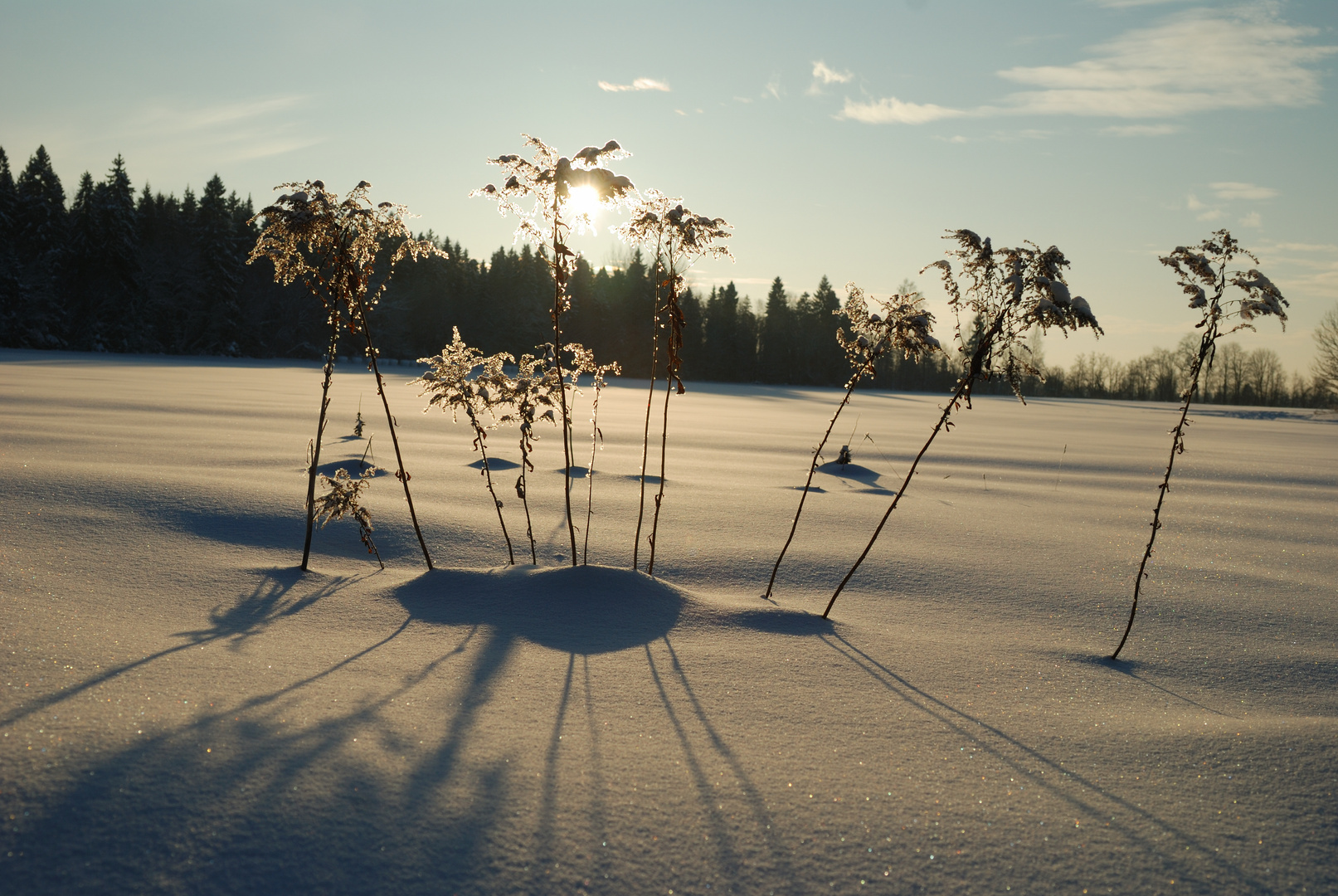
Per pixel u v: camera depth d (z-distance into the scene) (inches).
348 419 683.4
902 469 542.6
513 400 212.1
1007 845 93.1
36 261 2593.5
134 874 78.2
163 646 140.6
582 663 146.7
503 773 102.3
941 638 178.7
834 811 98.6
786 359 3540.8
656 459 526.3
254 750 102.9
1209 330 166.9
